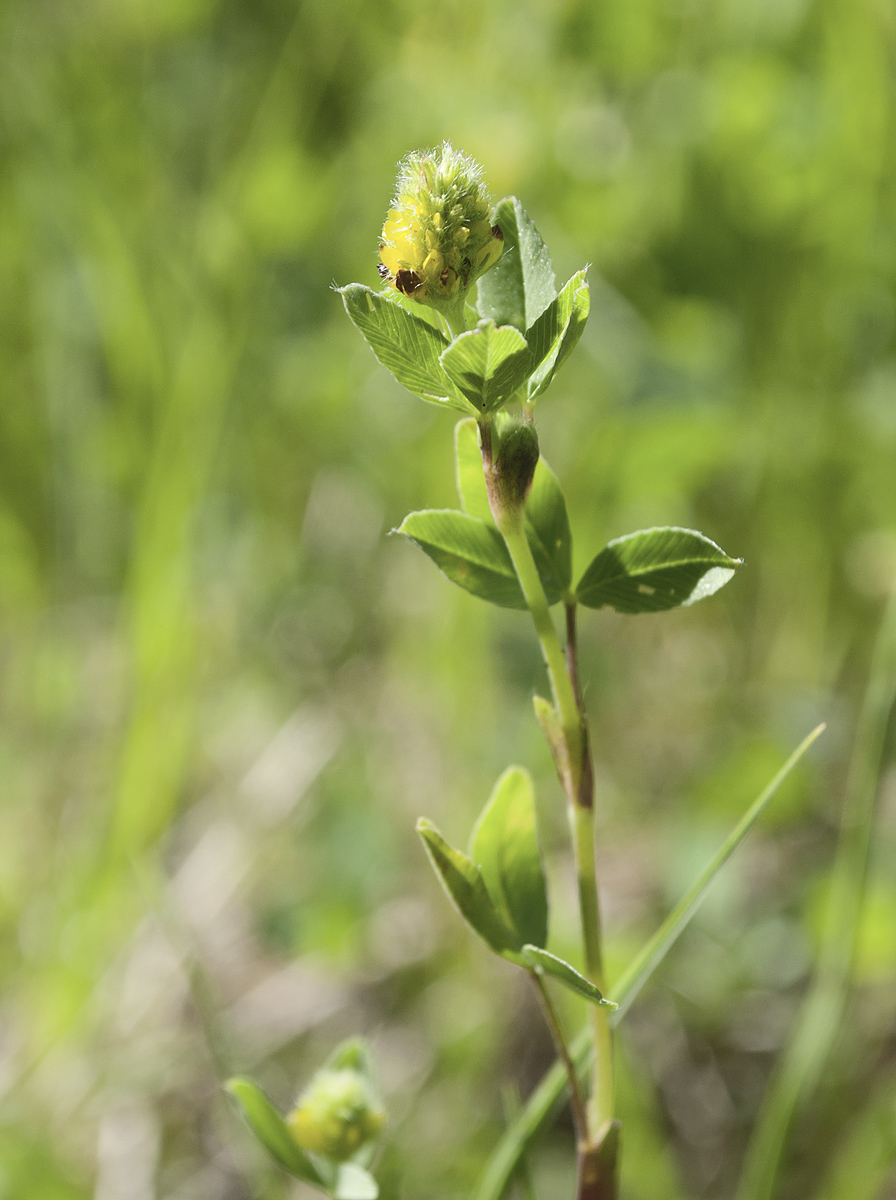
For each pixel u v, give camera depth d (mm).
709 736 521
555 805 498
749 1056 406
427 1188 362
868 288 580
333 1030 434
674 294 598
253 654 573
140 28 653
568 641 224
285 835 495
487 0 622
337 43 625
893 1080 365
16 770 542
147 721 468
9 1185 348
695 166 595
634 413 535
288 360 611
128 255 591
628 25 617
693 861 441
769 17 625
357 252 617
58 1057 415
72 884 445
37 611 601
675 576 222
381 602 584
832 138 594
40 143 595
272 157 607
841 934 305
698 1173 383
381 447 595
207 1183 396
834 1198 323
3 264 609
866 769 305
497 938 220
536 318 213
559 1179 368
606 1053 224
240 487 598
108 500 606
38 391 610
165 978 444
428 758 501
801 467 541
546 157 597
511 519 213
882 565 518
